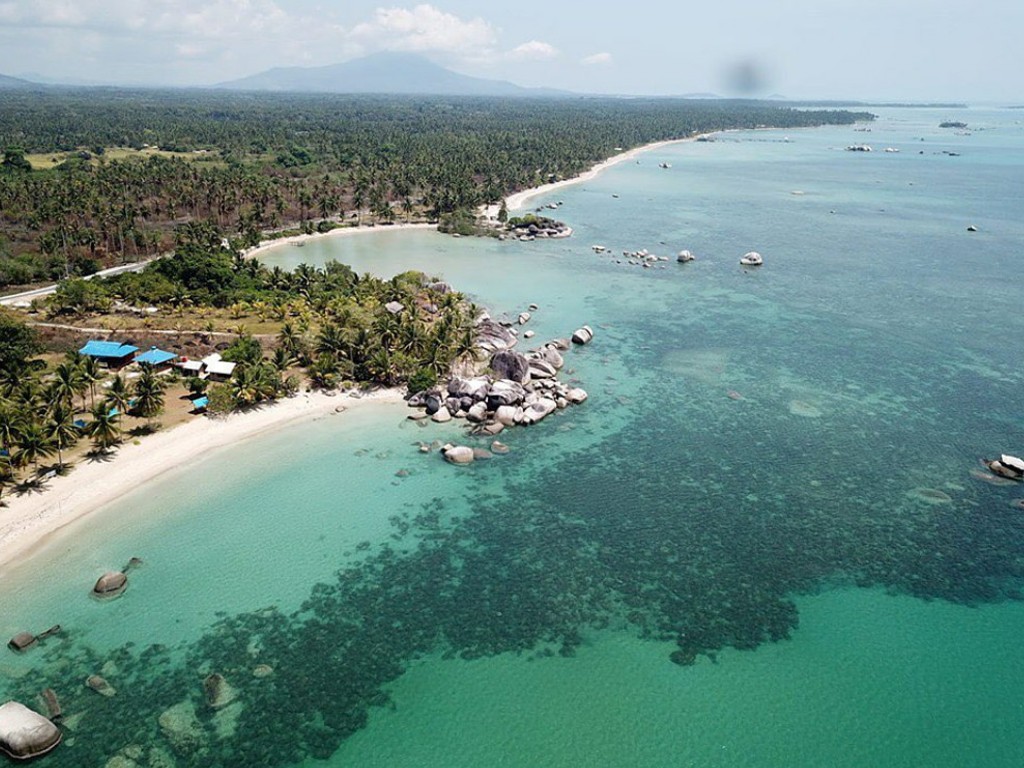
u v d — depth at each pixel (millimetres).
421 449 87375
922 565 67625
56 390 83125
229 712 51344
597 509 76188
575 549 69750
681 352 120438
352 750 48688
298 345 108000
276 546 69312
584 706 52469
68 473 78500
